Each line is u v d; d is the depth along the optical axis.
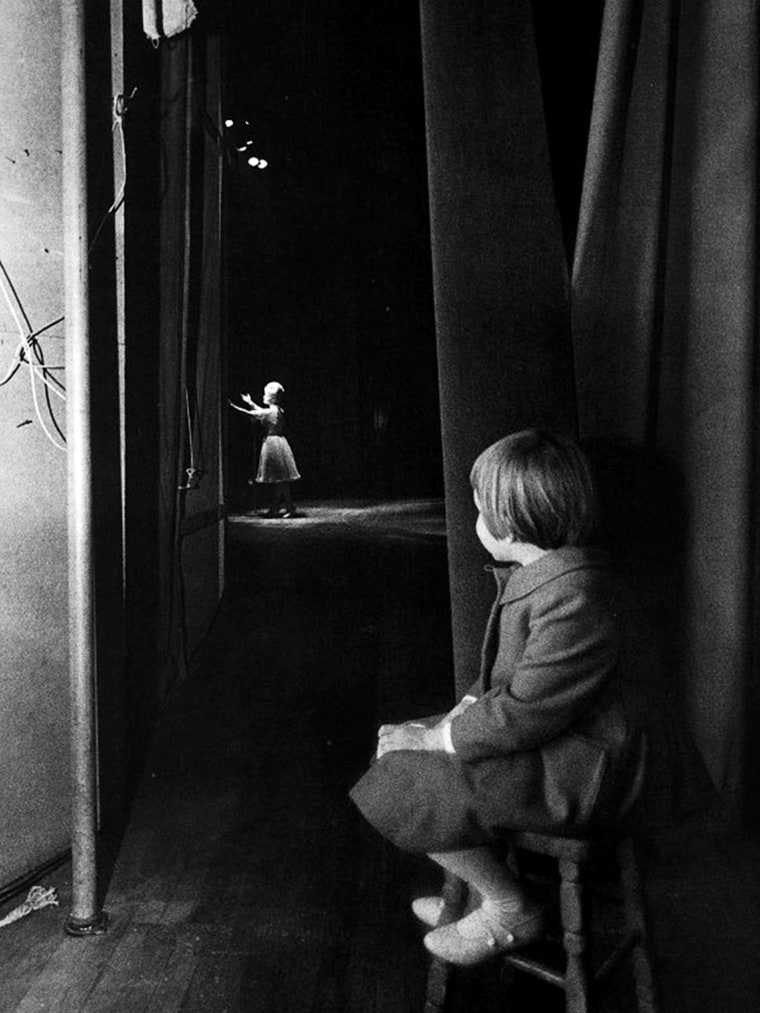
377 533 8.34
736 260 1.87
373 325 12.60
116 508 2.49
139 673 2.98
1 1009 1.65
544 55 2.08
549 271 1.94
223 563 5.54
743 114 1.83
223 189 5.14
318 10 6.97
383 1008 1.65
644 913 1.45
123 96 2.33
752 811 2.08
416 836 1.36
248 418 12.13
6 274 1.94
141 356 2.88
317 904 2.05
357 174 10.88
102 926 1.93
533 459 1.38
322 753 3.05
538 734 1.29
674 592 2.02
